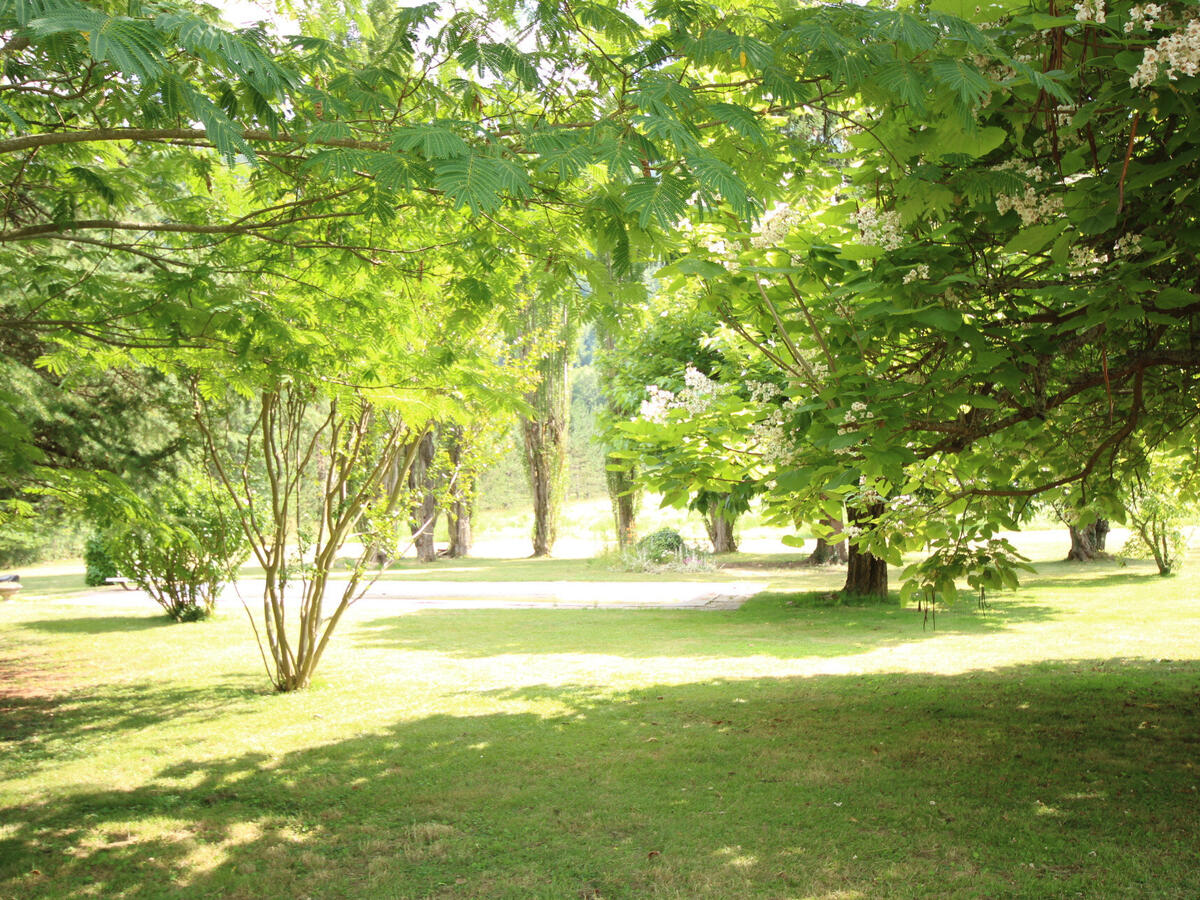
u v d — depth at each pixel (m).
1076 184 2.84
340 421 7.78
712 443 4.18
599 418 14.07
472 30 2.63
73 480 5.20
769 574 20.44
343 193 3.51
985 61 2.60
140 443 10.83
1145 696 6.75
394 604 15.66
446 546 35.34
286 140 2.67
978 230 3.59
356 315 4.83
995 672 7.96
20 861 4.16
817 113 3.14
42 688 8.64
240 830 4.55
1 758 6.04
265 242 4.63
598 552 27.41
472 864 4.01
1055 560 20.31
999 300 3.69
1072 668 8.00
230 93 2.59
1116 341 4.12
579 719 6.62
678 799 4.75
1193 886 3.50
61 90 3.22
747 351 5.34
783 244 3.44
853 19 2.34
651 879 3.77
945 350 3.54
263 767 5.64
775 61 2.50
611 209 3.01
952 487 5.43
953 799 4.60
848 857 3.91
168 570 13.19
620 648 10.20
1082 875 3.64
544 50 2.68
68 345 5.23
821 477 3.59
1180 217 3.13
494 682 8.20
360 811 4.78
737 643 10.32
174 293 4.09
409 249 4.34
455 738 6.18
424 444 24.41
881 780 4.94
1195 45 2.28
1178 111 2.60
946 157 3.16
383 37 3.55
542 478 30.44
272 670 9.20
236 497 7.79
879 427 3.21
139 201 4.93
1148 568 17.16
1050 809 4.41
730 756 5.51
